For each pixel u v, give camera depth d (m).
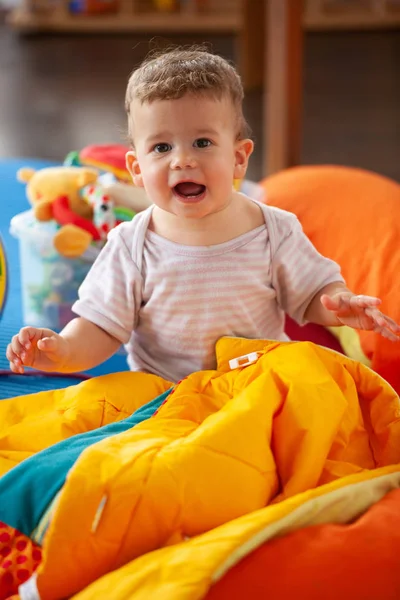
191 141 0.86
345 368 0.89
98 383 0.93
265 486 0.77
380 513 0.72
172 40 3.78
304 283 0.97
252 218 0.96
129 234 0.96
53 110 2.99
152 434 0.78
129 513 0.71
